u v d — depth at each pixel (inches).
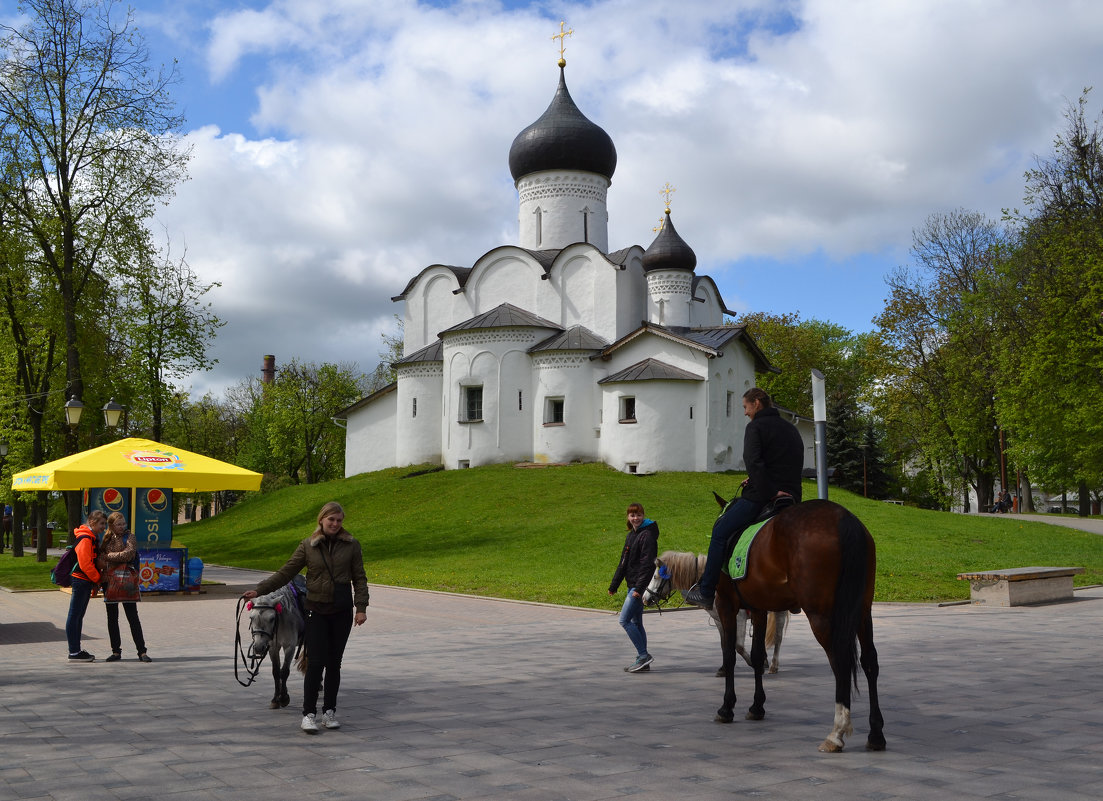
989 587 761.6
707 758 283.0
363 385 3329.2
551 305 2060.8
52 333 1391.5
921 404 2265.0
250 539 1601.9
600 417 1919.3
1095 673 431.8
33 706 380.2
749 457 346.0
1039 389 1694.1
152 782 261.7
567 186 2153.1
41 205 1275.8
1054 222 1691.7
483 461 1939.0
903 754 284.4
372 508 1633.9
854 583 287.3
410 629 634.8
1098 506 3324.3
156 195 1327.5
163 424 1939.0
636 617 456.8
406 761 283.9
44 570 1234.0
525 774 266.7
